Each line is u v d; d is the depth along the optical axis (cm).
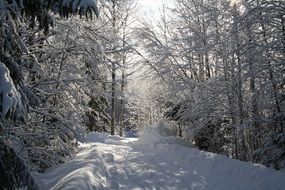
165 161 1534
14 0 574
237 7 1625
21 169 574
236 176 1055
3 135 584
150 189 968
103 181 1007
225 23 1711
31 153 1034
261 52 1391
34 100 705
